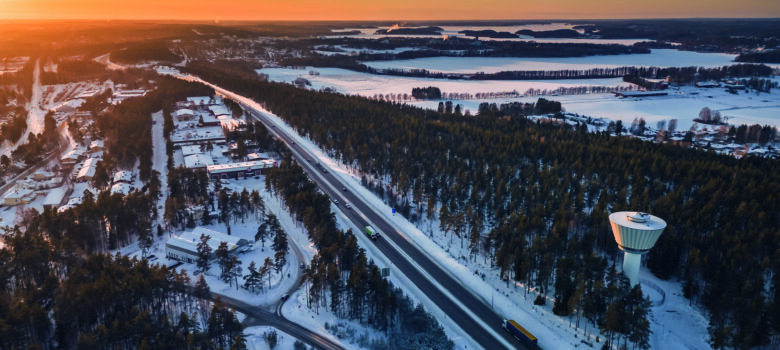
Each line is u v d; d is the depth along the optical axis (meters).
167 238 172.38
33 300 124.69
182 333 115.25
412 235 175.50
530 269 141.50
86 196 185.38
